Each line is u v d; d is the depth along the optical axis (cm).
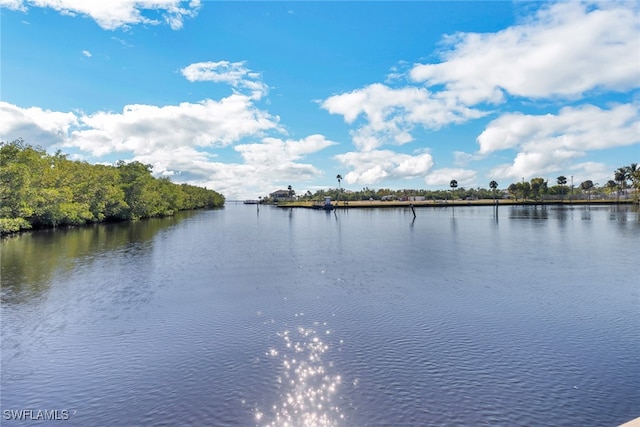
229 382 1134
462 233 5831
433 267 2992
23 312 1855
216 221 9919
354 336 1493
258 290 2269
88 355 1351
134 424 939
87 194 7712
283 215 13575
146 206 9962
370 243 4697
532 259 3338
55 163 8006
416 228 6894
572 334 1505
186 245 4584
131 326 1644
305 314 1780
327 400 1022
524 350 1349
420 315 1750
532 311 1803
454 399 1024
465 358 1284
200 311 1847
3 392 1112
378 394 1051
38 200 6222
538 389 1080
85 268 3027
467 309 1841
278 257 3606
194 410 991
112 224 8369
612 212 11331
